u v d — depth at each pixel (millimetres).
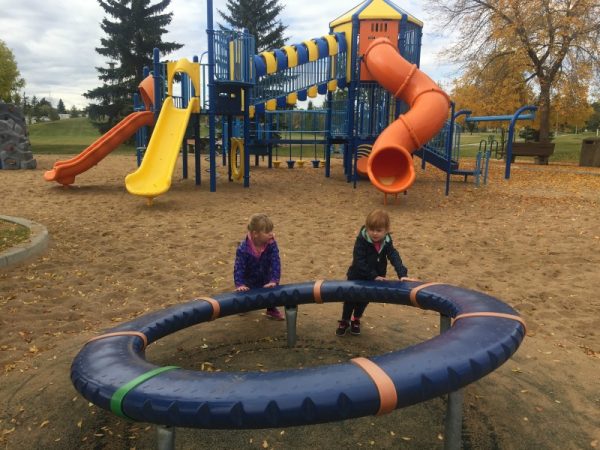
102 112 44219
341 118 16750
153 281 5656
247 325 4484
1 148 18375
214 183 12727
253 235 4020
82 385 2209
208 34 12164
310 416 1886
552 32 22797
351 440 2709
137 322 3217
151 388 2029
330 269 6141
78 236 7730
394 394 1954
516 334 2506
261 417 1869
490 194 12898
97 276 5773
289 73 15094
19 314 4594
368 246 3979
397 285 3768
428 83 12484
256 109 14969
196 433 2791
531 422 2857
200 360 3773
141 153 19812
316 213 9977
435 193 13055
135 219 9148
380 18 14414
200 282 5629
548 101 24391
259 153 21578
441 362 2133
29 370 3574
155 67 13289
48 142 42562
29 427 2881
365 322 4508
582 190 13898
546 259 6496
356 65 14570
